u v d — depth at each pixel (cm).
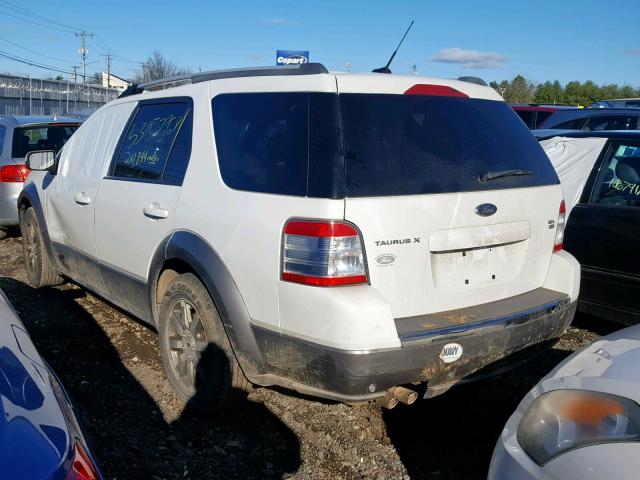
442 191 332
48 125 884
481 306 350
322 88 333
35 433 180
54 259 578
